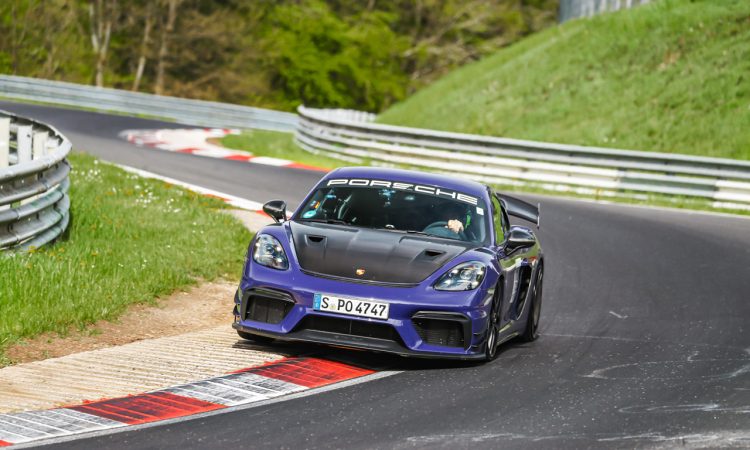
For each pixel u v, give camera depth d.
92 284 32.94
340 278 26.23
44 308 29.41
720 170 77.38
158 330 30.70
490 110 125.25
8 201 34.66
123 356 26.53
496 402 23.38
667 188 78.62
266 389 23.61
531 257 32.31
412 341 25.88
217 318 33.28
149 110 158.00
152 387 23.50
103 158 82.75
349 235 28.08
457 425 21.12
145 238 44.66
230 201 63.38
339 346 26.59
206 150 102.19
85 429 19.77
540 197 77.06
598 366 28.31
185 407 21.75
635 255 51.78
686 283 44.62
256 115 165.38
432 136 91.06
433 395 23.78
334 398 23.06
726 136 99.88
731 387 25.92
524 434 20.61
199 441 19.16
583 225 61.94
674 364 28.88
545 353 30.12
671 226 63.28
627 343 32.16
